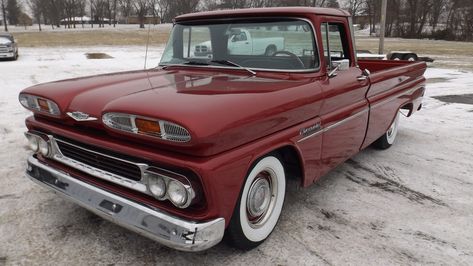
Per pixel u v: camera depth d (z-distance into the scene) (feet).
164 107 7.74
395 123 18.78
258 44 11.69
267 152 8.95
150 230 8.02
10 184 13.79
